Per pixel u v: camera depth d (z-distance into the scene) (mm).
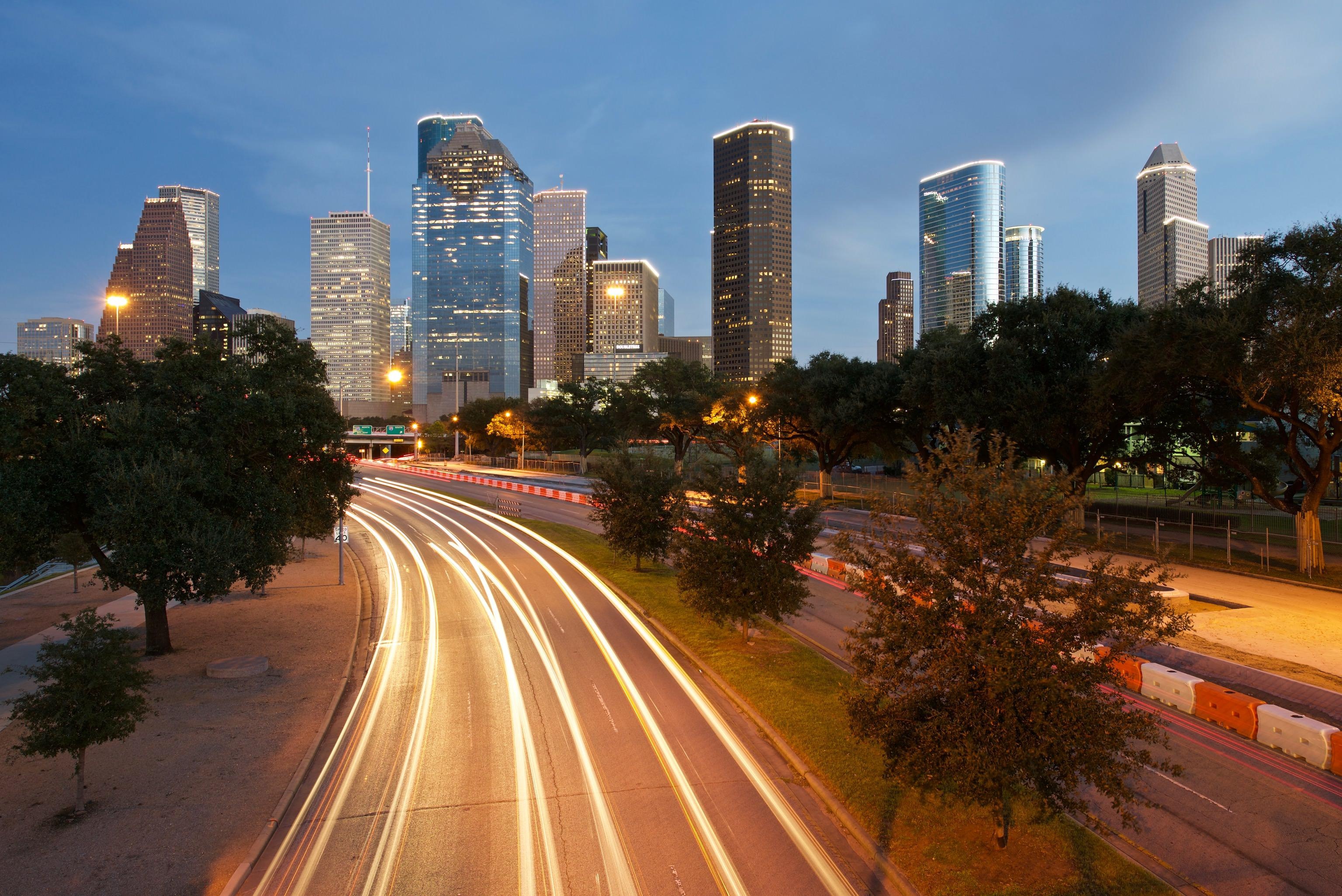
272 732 14227
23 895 8961
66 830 10547
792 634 20688
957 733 8508
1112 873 8953
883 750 9688
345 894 9039
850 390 54656
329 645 20406
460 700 15922
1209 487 42219
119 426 16734
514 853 9898
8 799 11484
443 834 10430
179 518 16219
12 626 22969
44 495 16625
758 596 18391
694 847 10008
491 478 80938
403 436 136250
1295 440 27719
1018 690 8359
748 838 10211
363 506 56438
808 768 12250
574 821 10727
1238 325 24469
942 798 9570
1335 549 31625
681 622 21734
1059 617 8930
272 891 9109
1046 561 8930
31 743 10656
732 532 18578
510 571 30969
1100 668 8555
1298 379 23750
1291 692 15336
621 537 29312
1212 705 14039
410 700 16000
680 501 23719
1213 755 12562
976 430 9945
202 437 17969
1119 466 46156
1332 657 17531
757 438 60188
